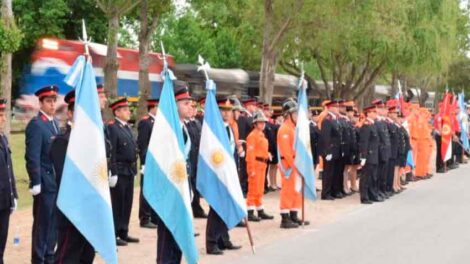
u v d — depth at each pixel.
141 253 10.04
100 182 7.39
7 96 16.17
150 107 11.79
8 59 16.08
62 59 29.20
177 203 8.29
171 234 8.39
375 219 13.55
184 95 8.89
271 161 17.53
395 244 11.00
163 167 8.30
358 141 17.19
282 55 35.78
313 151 17.09
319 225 12.82
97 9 38.44
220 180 9.90
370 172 16.02
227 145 10.00
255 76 39.56
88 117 7.41
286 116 12.62
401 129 18.36
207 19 34.31
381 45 32.12
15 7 35.75
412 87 59.97
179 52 52.16
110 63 21.42
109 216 7.42
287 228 12.39
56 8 35.88
